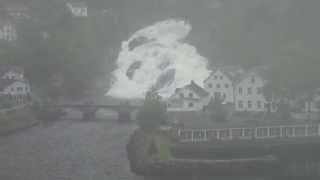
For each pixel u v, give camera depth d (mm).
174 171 193875
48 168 193750
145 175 192625
